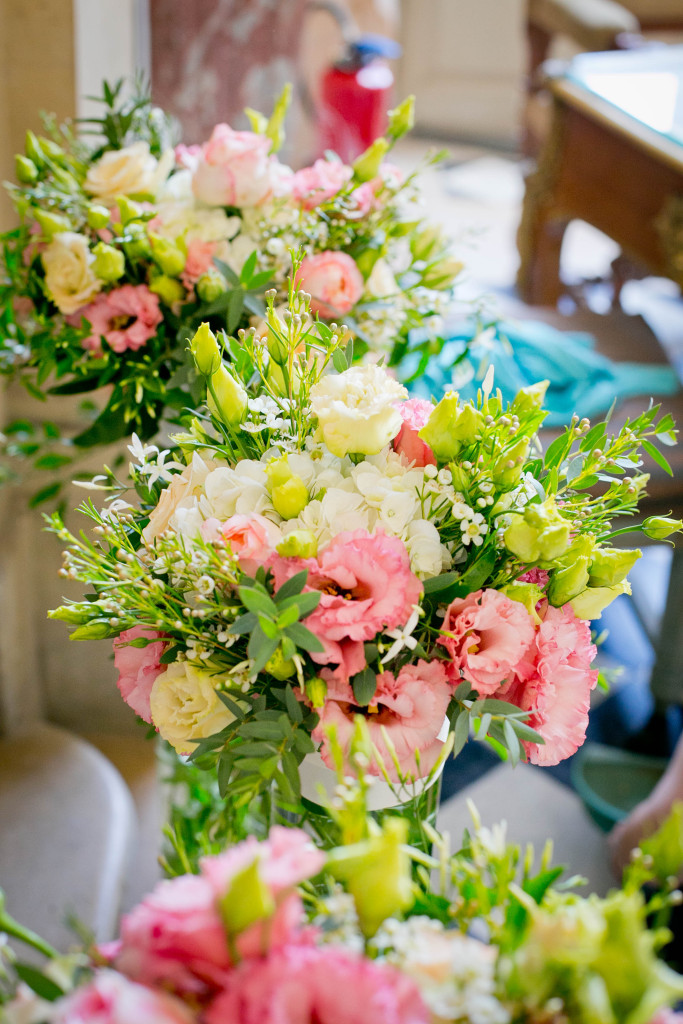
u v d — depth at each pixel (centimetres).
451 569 65
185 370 84
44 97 123
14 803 121
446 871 51
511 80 527
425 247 99
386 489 61
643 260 237
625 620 213
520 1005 40
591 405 134
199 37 216
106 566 65
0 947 49
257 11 222
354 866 41
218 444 67
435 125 554
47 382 133
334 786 67
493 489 62
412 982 39
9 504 135
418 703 59
